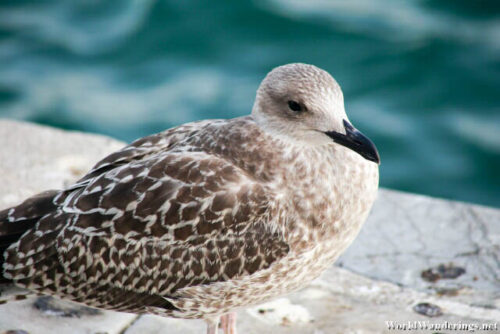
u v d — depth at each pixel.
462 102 22.66
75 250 8.16
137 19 25.41
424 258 10.67
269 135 8.42
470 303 9.76
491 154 20.97
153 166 8.24
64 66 24.05
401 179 20.56
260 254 8.13
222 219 8.06
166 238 8.08
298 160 8.27
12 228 8.40
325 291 10.06
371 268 10.49
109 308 8.64
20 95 22.81
